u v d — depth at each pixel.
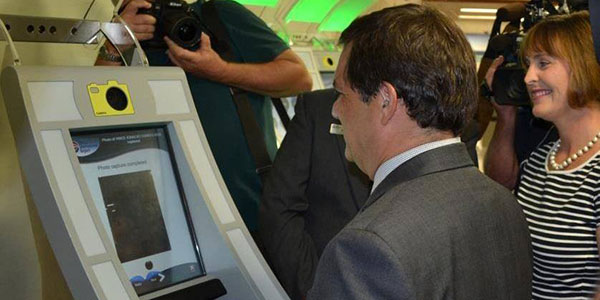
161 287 1.29
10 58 1.38
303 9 3.22
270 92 2.02
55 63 1.49
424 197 0.98
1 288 1.49
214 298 1.34
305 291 1.70
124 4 1.64
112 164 1.28
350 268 0.91
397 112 1.04
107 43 1.52
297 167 1.80
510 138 2.12
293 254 1.72
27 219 1.53
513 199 1.12
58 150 1.14
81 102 1.20
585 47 1.63
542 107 1.72
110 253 1.14
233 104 1.94
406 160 1.05
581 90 1.64
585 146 1.69
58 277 1.37
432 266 0.92
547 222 1.69
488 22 3.57
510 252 1.06
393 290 0.88
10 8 1.40
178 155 1.37
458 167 1.06
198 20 1.71
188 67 1.75
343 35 1.13
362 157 1.12
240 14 2.05
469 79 1.05
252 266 1.36
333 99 1.83
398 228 0.92
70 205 1.12
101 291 1.09
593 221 1.62
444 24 1.06
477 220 1.01
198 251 1.38
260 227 1.78
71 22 1.37
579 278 1.65
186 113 1.39
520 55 1.85
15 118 1.15
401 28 1.04
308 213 1.82
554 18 1.73
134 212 1.30
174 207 1.37
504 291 1.03
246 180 1.94
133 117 1.28
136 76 1.31
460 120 1.05
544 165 1.80
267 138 2.09
